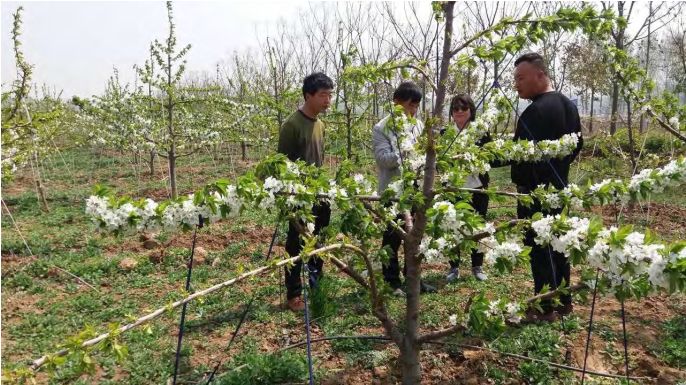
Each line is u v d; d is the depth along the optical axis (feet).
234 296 15.97
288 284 14.71
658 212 26.27
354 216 8.43
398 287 15.51
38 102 46.57
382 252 8.93
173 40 28.25
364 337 11.74
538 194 8.45
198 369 11.63
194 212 7.21
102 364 11.98
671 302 14.78
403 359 9.50
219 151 54.85
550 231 6.96
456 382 10.80
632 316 13.82
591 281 7.64
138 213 6.94
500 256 8.03
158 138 31.30
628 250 6.14
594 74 32.86
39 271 18.39
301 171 9.12
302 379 10.91
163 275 18.34
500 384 10.75
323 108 13.87
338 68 32.71
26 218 27.14
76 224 25.66
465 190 8.44
